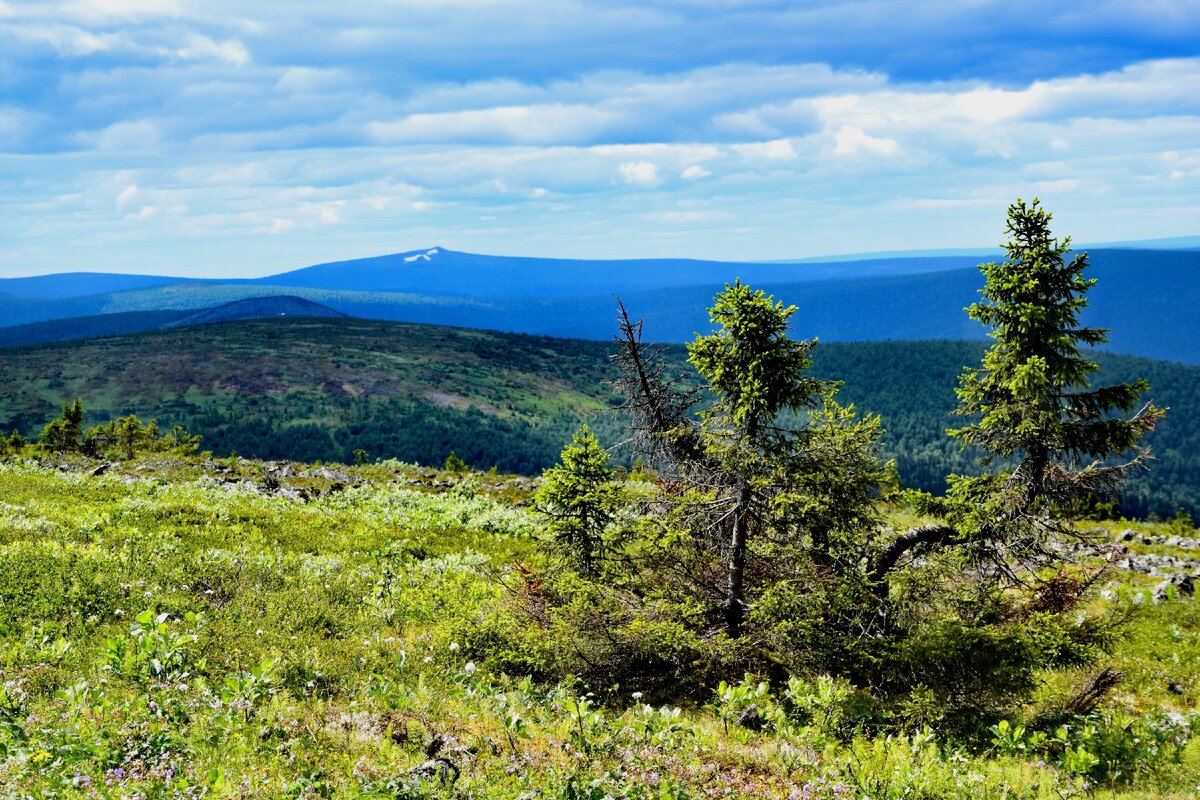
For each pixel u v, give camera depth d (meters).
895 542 16.77
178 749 8.73
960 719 12.80
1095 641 14.18
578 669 14.38
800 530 14.74
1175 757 12.68
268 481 38.12
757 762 10.99
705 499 14.86
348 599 17.91
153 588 15.61
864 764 11.20
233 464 46.62
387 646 15.09
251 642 13.32
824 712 12.83
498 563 24.97
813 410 15.34
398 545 25.56
